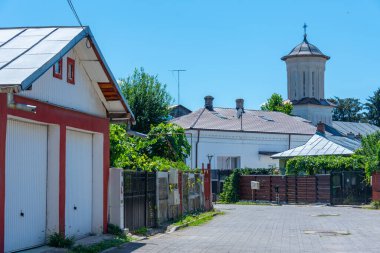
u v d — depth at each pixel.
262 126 59.53
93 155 17.28
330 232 19.91
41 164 13.95
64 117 14.69
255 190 44.16
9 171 12.45
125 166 21.34
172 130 29.06
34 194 13.57
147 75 46.38
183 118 58.84
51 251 13.02
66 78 15.05
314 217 27.70
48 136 14.31
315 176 39.75
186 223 22.86
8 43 13.23
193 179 28.75
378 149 35.66
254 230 20.89
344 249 15.09
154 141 28.17
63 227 14.39
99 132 17.05
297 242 16.81
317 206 37.94
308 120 70.81
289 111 74.88
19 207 12.85
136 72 46.44
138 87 45.72
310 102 73.81
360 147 49.47
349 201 37.97
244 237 18.28
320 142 50.97
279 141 59.41
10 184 12.46
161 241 16.92
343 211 32.25
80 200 16.30
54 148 14.29
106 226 17.27
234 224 23.77
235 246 15.70
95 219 17.11
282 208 36.41
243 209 35.72
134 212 19.05
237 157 57.34
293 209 35.03
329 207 36.53
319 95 75.75
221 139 56.47
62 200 14.39
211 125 56.75
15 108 11.42
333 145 49.50
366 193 37.50
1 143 11.57
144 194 20.16
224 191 45.53
